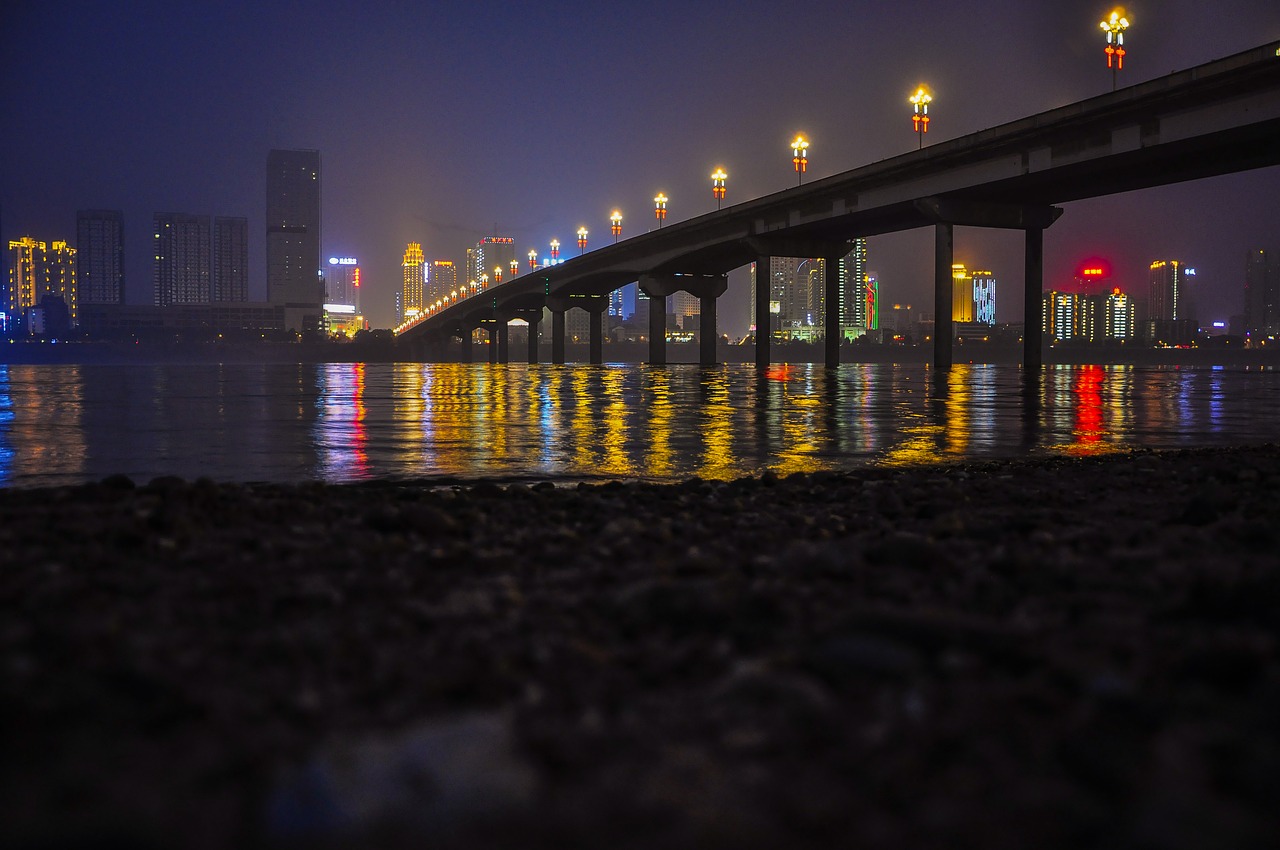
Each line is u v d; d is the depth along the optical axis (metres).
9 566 5.66
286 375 84.19
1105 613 4.43
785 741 2.92
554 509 9.20
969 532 7.20
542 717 3.19
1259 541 6.68
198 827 2.40
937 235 90.06
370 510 7.62
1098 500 9.93
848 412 29.34
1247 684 3.21
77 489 9.56
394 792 2.53
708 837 2.37
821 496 10.29
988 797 2.54
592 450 17.52
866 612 3.96
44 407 32.12
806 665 3.59
